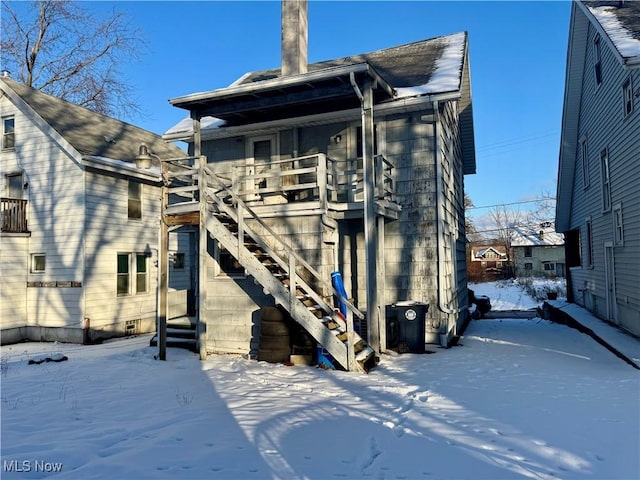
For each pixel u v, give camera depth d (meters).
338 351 7.07
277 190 8.47
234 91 8.38
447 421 4.73
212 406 5.36
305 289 7.68
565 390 5.98
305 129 10.72
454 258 11.61
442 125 9.92
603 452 3.90
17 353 10.70
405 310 8.72
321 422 4.71
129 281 14.63
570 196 17.31
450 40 13.47
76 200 12.97
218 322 9.05
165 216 8.68
